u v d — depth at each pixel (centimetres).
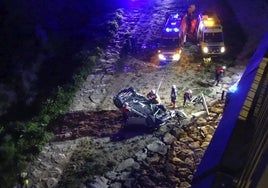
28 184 2195
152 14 4138
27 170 2292
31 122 2655
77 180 2184
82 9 4316
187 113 2625
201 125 2483
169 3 4356
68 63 3372
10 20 3588
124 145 2403
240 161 1117
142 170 2186
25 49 3400
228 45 3431
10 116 2777
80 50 3562
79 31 3894
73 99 2903
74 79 3084
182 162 2197
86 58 3366
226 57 3256
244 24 3762
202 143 2330
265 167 710
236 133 1241
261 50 2123
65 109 2792
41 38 3588
